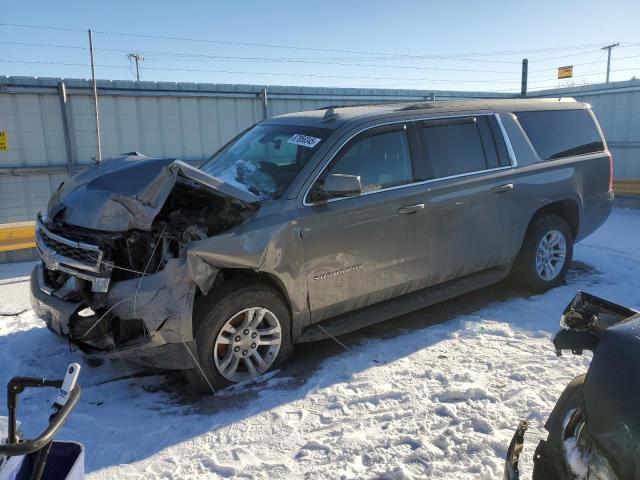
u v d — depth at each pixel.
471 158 5.05
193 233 3.63
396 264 4.53
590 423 1.83
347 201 4.23
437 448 3.14
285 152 4.48
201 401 3.75
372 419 3.47
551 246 5.74
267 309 3.93
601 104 14.48
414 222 4.57
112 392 3.92
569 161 5.78
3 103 10.70
